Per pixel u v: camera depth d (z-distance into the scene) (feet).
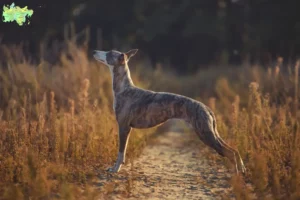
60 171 45.19
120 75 51.96
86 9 199.52
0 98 71.15
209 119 48.37
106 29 204.03
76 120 55.77
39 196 39.78
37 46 105.81
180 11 211.20
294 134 52.49
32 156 42.93
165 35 218.38
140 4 210.18
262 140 54.54
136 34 213.87
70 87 75.56
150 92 51.26
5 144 48.80
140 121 50.70
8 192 39.29
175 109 49.49
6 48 83.05
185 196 43.78
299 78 86.58
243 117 63.87
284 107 68.28
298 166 43.86
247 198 39.60
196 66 214.07
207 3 211.41
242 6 206.69
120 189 44.70
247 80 105.91
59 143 51.42
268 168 47.09
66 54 92.63
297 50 186.50
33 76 73.67
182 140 75.82
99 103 77.71
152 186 46.62
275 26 191.01
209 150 65.62
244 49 201.05
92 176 45.88
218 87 113.19
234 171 48.21
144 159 59.93
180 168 55.31
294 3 190.19
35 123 51.96
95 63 89.15
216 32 205.57
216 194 44.21
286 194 40.83
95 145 54.39
